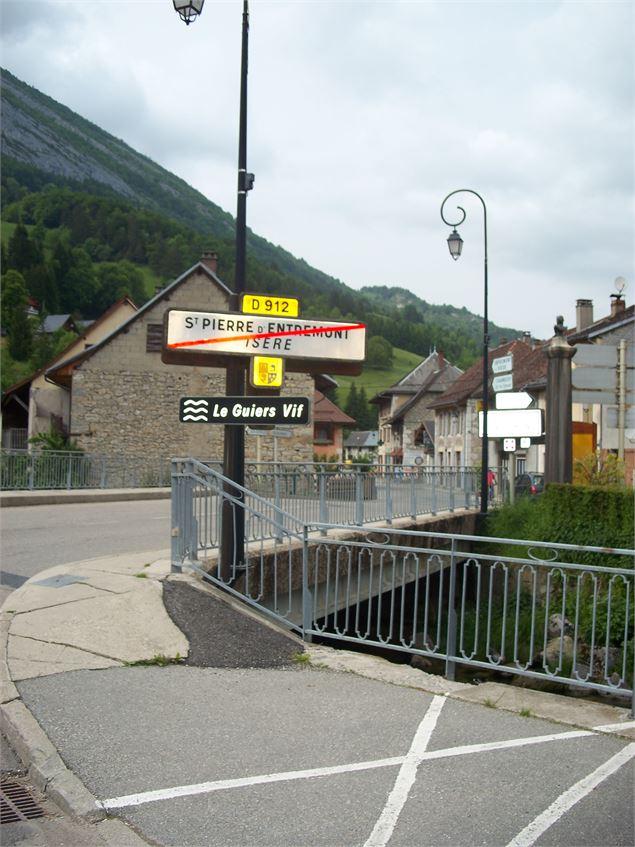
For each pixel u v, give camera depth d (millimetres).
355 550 12820
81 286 130000
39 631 7203
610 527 15953
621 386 10555
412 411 81062
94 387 37938
